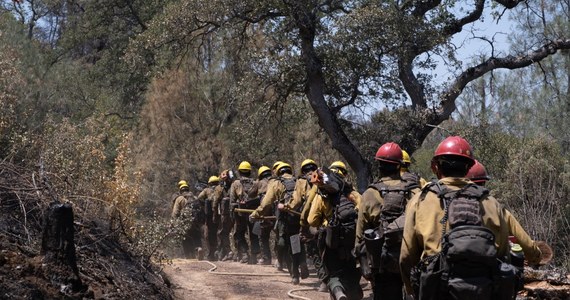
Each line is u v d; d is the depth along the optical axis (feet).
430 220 15.79
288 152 71.36
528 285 27.48
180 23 59.21
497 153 58.85
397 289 21.79
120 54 109.70
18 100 32.76
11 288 19.45
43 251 21.79
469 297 14.69
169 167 71.61
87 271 24.61
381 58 56.65
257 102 62.75
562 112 63.00
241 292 35.19
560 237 50.19
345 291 26.35
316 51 57.06
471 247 14.76
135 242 30.91
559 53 67.10
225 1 57.57
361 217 22.22
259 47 62.80
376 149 59.77
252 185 51.06
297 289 36.70
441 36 56.24
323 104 58.54
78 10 134.92
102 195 30.30
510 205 51.96
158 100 73.46
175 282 35.68
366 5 56.08
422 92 60.75
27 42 64.75
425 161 72.33
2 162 25.40
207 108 73.82
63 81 69.15
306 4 55.36
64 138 30.45
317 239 27.81
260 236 50.57
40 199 25.14
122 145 32.37
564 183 50.70
